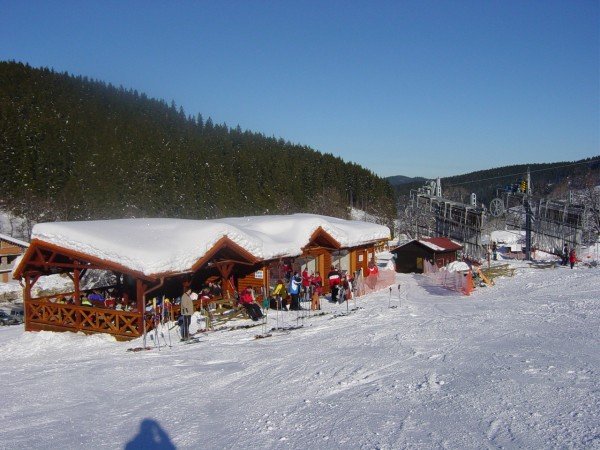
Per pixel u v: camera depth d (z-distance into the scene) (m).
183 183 92.69
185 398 9.70
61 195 72.44
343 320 17.84
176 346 15.03
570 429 6.40
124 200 78.25
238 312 19.50
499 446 6.10
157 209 81.56
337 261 29.11
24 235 68.56
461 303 21.58
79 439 7.76
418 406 7.91
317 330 16.22
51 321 19.02
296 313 20.20
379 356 11.73
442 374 9.76
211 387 10.39
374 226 31.72
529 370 9.48
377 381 9.70
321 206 87.62
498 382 8.83
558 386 8.33
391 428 7.00
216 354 13.48
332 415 7.83
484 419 7.06
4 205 74.06
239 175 110.94
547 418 6.88
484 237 42.69
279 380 10.40
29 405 9.86
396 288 27.91
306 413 8.06
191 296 19.17
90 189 76.31
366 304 22.12
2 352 15.95
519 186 40.94
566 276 28.17
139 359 13.46
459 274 25.92
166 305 18.27
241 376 11.06
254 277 22.70
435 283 29.17
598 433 6.16
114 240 17.36
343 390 9.29
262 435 7.24
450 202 45.56
